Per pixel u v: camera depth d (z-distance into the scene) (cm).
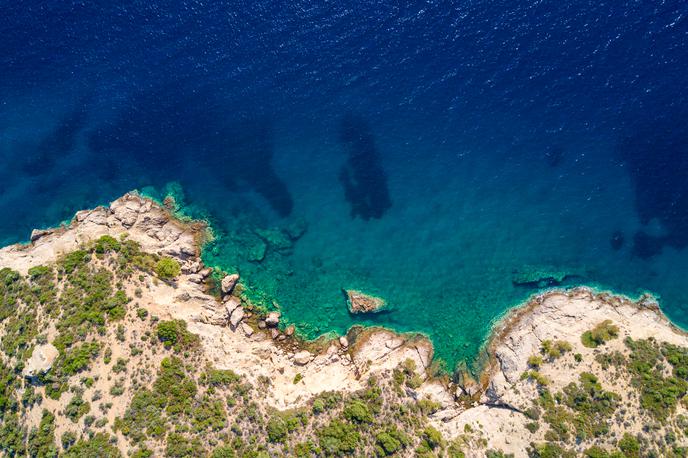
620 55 7919
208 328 7056
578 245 7506
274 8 8700
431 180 7888
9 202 8375
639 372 6288
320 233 7856
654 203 7481
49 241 7669
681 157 7525
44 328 6388
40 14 8981
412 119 8069
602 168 7656
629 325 6919
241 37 8625
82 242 7362
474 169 7856
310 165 8112
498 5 8350
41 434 5719
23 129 8669
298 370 7094
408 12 8444
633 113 7725
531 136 7838
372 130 8100
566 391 6309
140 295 6850
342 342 7312
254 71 8462
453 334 7312
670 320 7144
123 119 8506
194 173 8200
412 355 7144
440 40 8294
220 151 8262
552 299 7300
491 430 6334
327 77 8319
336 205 7944
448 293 7512
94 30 8894
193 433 5816
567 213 7612
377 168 7994
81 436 5684
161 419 5822
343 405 6412
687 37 7850
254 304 7562
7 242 8212
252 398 6331
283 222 7925
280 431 5997
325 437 6044
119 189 8225
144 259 7338
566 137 7794
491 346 7181
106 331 6372
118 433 5694
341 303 7556
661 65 7806
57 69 8819
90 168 8388
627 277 7362
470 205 7769
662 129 7631
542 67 8012
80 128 8562
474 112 7988
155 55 8700
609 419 6012
